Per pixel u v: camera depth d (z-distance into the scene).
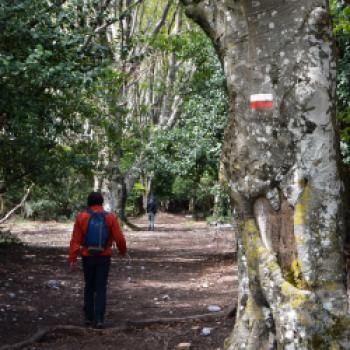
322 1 4.97
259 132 5.01
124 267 15.77
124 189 33.03
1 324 8.33
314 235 4.89
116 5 23.52
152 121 33.16
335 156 5.00
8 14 9.28
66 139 17.25
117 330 7.88
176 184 46.91
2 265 14.33
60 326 7.80
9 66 8.55
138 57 15.45
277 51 4.95
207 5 5.41
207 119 17.30
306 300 4.71
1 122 10.86
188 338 7.45
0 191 16.75
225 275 14.04
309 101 4.88
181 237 28.58
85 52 10.70
